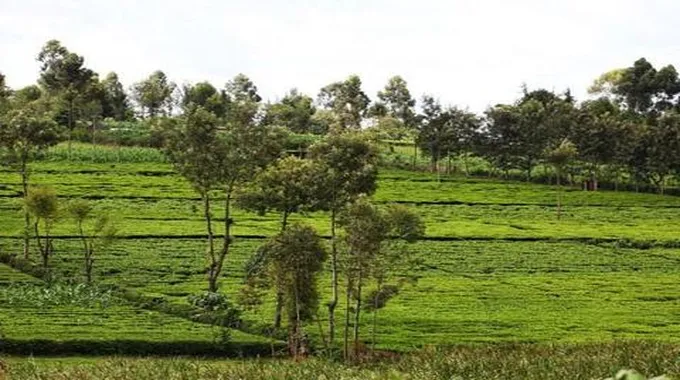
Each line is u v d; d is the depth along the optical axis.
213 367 28.38
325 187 72.06
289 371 27.41
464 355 38.50
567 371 29.09
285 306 68.25
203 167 81.88
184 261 93.88
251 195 74.88
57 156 143.88
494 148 161.50
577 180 161.38
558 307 81.88
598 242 112.75
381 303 66.88
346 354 60.88
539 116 164.12
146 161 145.75
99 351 62.41
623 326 74.62
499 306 81.69
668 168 154.25
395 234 68.38
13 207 114.19
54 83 167.62
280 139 83.94
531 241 112.19
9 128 100.00
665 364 30.86
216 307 75.56
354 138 72.31
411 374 28.55
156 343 63.34
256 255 86.88
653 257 106.19
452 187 145.50
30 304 74.62
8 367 32.28
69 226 106.75
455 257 102.19
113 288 82.25
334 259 69.00
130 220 110.94
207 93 198.25
